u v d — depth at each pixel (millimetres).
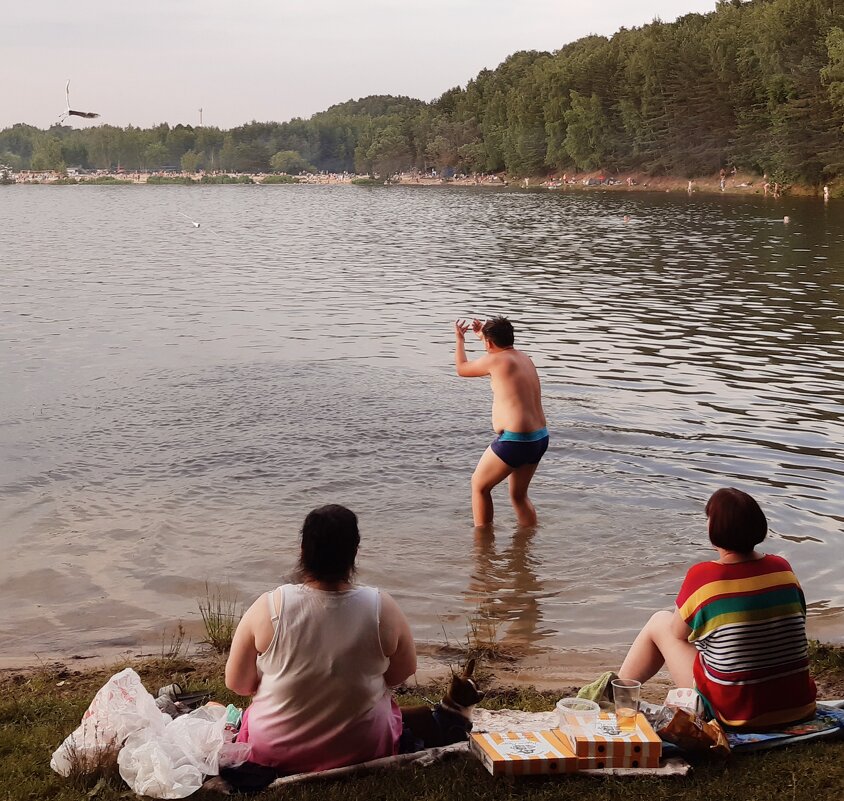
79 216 74000
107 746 4309
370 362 16031
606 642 6707
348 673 4160
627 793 4160
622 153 118750
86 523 8766
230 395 13508
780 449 10977
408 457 10719
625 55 121875
